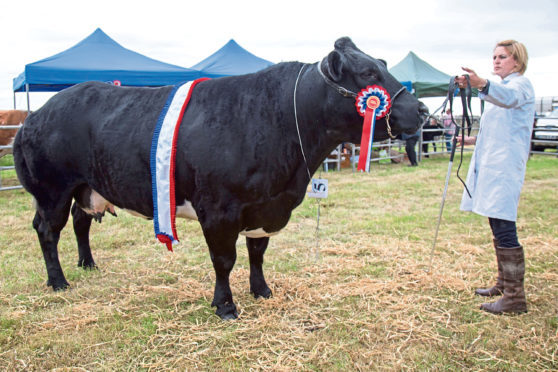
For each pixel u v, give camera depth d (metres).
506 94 2.72
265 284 3.37
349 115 2.65
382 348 2.64
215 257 2.87
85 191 3.34
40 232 3.43
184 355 2.54
